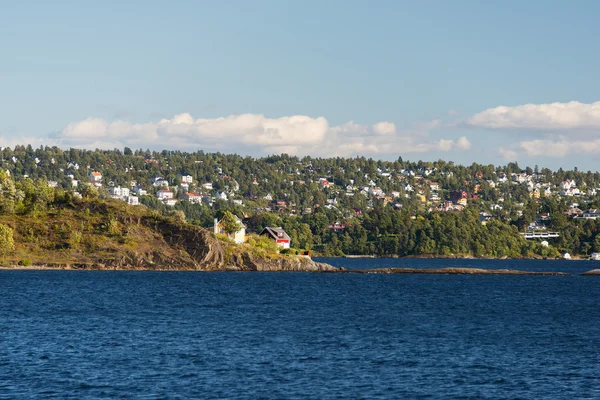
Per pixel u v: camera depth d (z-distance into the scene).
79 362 76.38
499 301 154.12
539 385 69.44
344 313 123.44
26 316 111.62
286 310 126.81
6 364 74.81
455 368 76.25
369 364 77.56
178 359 78.69
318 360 79.25
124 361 77.25
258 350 84.56
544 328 108.56
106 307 125.88
